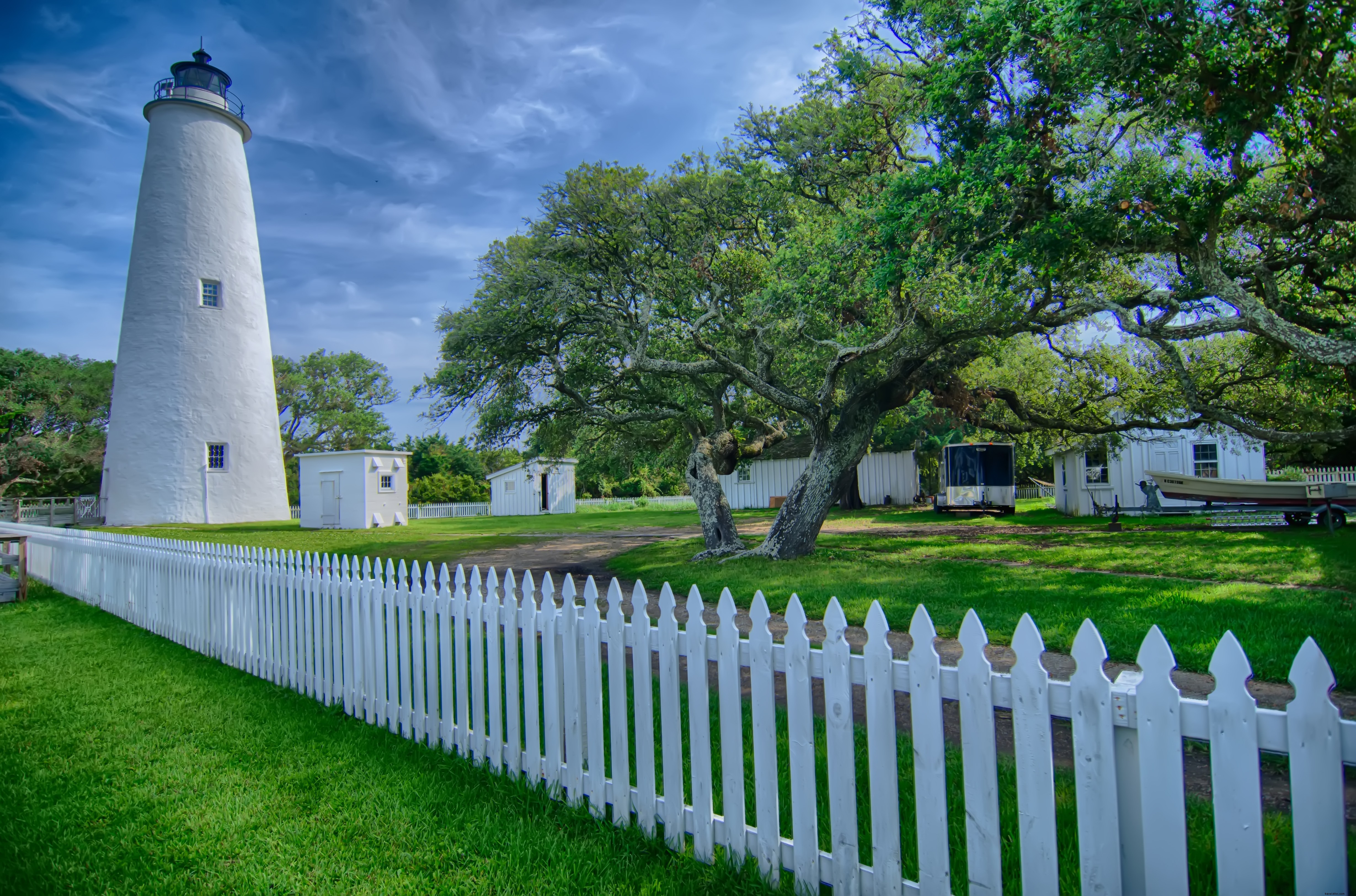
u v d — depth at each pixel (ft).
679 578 37.50
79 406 118.93
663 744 11.19
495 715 14.08
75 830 12.37
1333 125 22.47
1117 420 66.18
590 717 12.33
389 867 10.97
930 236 28.02
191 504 93.20
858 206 34.47
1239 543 42.78
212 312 95.81
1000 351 46.50
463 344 42.37
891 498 111.96
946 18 27.12
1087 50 21.38
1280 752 6.66
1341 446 96.37
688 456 78.89
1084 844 7.59
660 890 10.02
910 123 34.76
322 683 19.34
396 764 14.85
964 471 85.97
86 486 126.93
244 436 98.32
